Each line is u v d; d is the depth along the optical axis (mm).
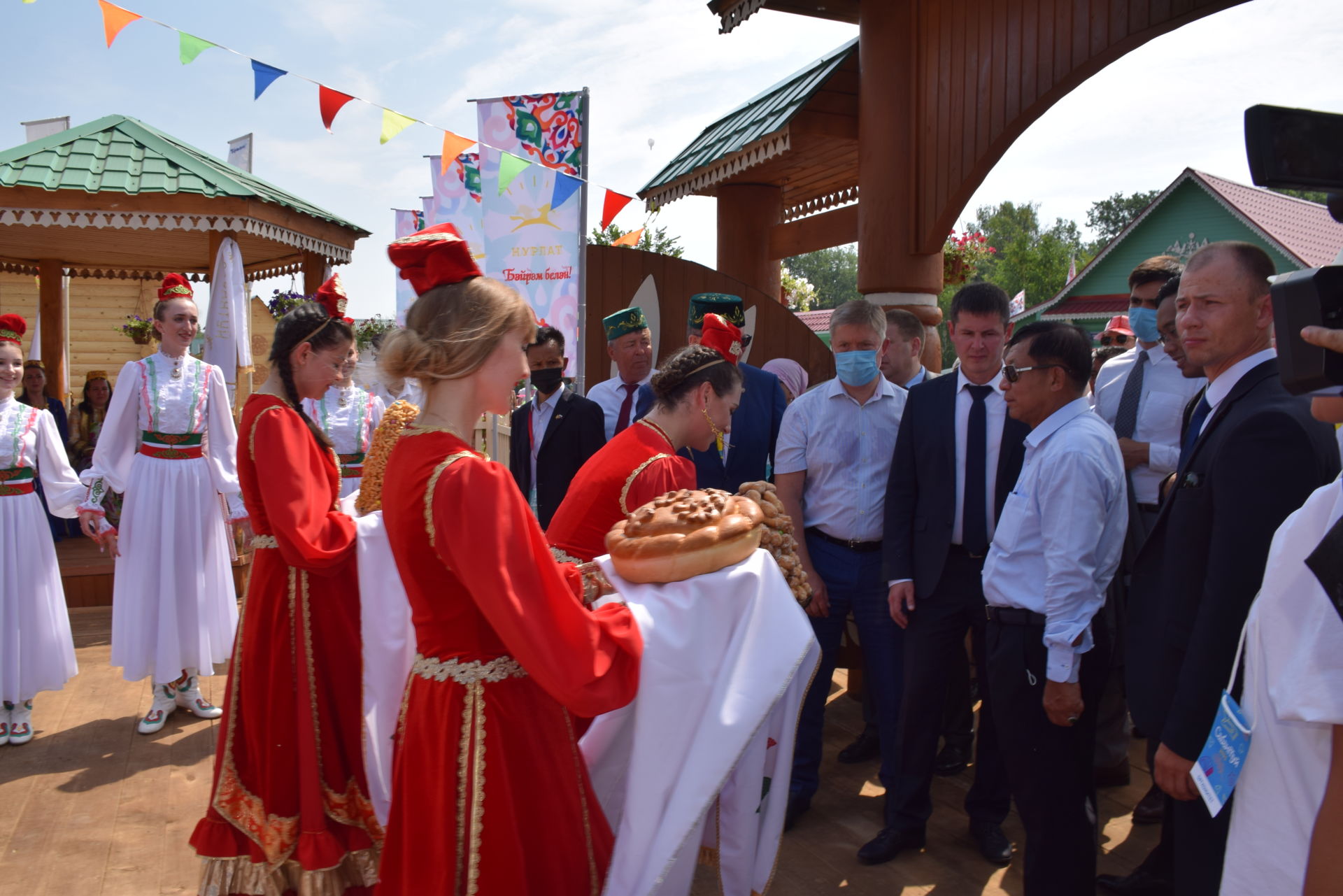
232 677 2637
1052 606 2350
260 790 2568
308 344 2676
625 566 1680
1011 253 44250
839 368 3252
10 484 3967
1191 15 3906
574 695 1454
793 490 3371
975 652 3068
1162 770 1834
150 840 3119
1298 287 1144
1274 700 1313
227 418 4359
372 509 2621
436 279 1645
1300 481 1723
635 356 4359
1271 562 1368
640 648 1554
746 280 7695
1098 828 3168
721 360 2523
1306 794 1324
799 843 3102
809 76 6406
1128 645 2225
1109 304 22688
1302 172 1188
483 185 5145
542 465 4273
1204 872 1840
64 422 8828
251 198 6605
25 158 6406
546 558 1503
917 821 3000
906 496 3041
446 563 1526
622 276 6195
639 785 1593
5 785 3545
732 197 7676
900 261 5516
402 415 2650
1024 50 4676
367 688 2453
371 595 2480
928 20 5324
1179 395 3453
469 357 1592
